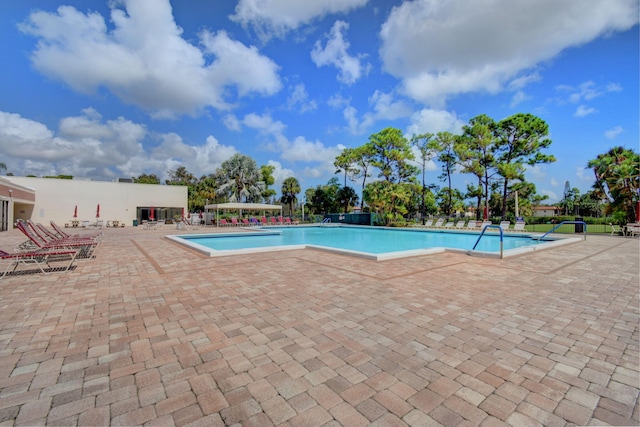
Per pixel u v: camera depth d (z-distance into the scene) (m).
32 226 8.61
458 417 1.85
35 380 2.24
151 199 31.34
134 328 3.28
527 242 14.88
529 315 3.70
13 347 2.80
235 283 5.28
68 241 8.80
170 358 2.60
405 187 27.80
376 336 3.08
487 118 26.55
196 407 1.94
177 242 11.60
